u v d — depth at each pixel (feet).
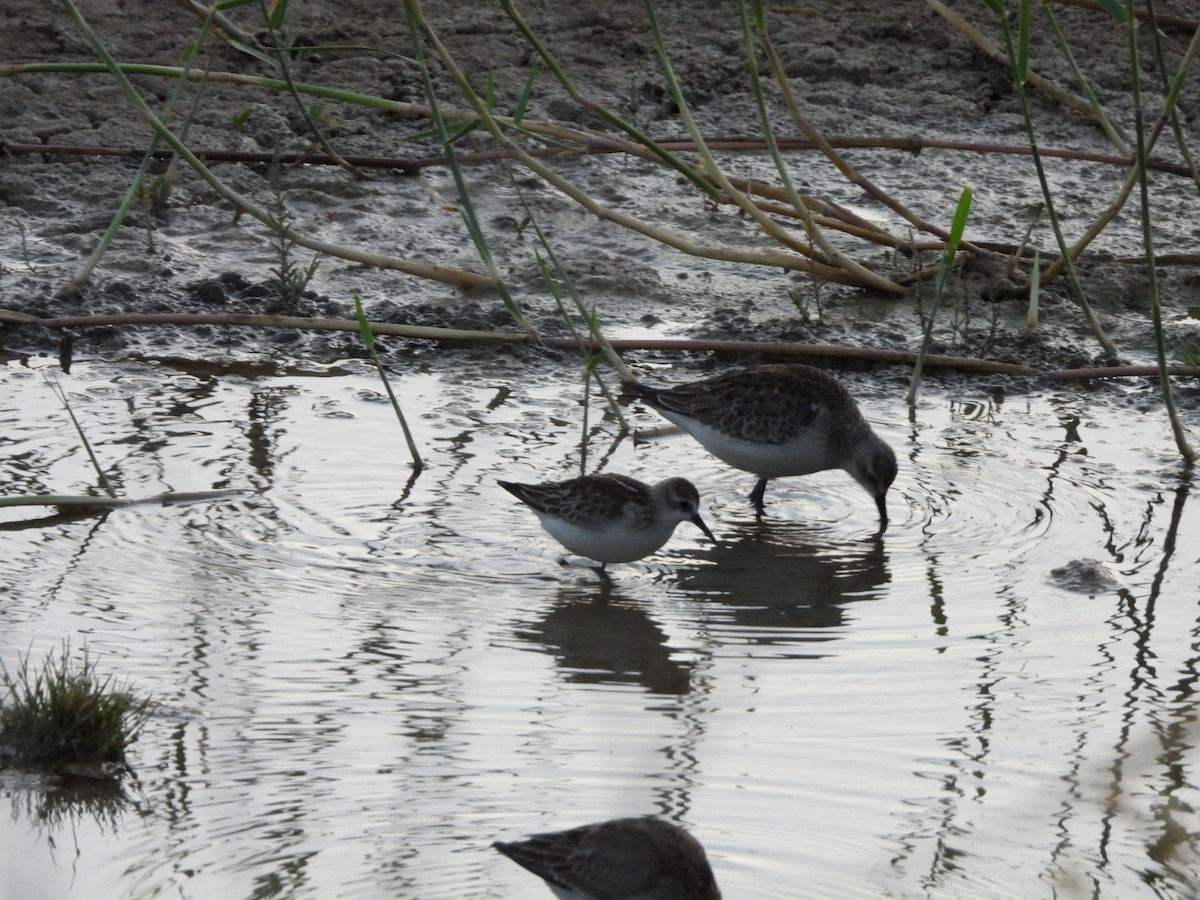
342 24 74.08
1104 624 35.29
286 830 26.48
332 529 39.40
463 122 52.44
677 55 75.00
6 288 54.03
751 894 25.08
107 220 59.72
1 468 41.98
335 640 33.71
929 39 77.66
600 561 37.50
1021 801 27.86
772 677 32.73
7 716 28.71
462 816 27.02
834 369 51.60
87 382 48.55
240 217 61.00
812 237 52.80
